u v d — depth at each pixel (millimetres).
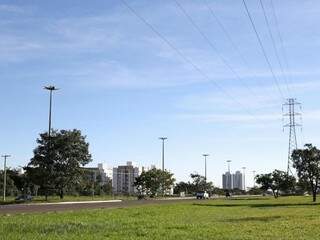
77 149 100375
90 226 31031
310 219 40375
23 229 27750
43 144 99188
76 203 79312
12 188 147625
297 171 88688
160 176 156875
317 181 88250
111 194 166875
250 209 59688
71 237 24188
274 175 127188
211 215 46844
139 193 156250
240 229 30344
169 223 35125
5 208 56875
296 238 25328
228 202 88312
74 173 99750
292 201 91000
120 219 39094
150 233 27328
